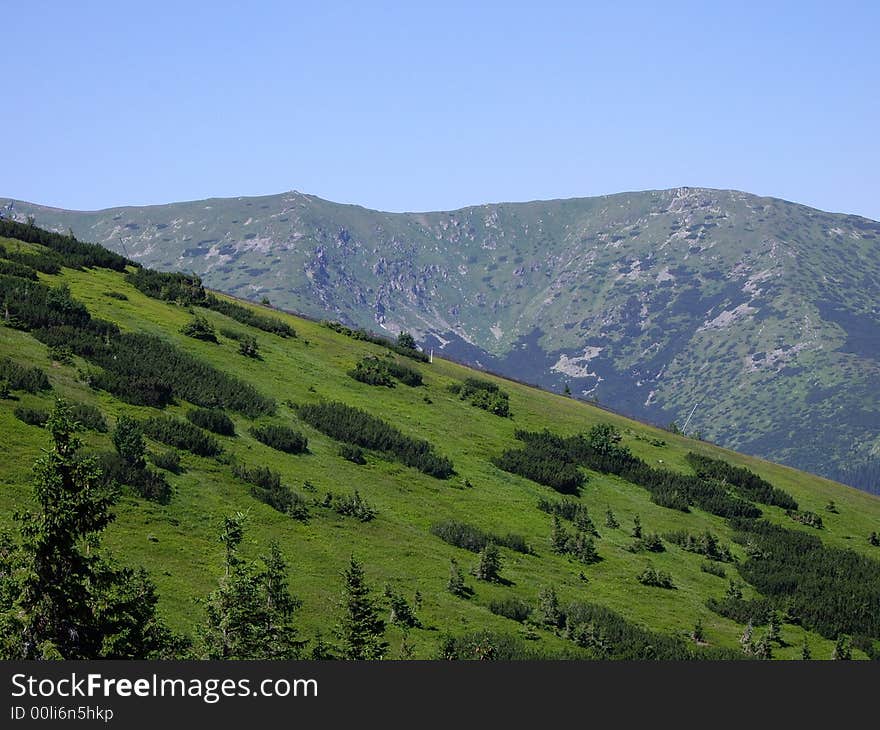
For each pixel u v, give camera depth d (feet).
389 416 327.47
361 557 220.02
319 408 305.94
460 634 190.90
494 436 342.03
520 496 294.05
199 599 148.77
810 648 232.73
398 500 263.70
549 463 322.14
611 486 328.29
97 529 123.24
